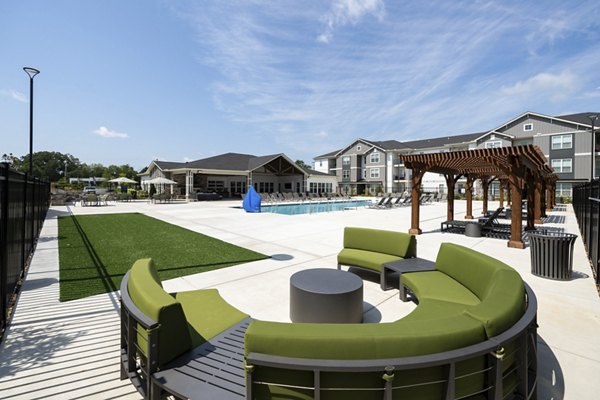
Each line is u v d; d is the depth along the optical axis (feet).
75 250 23.79
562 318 11.83
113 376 8.32
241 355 7.00
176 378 6.09
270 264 19.75
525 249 25.38
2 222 11.25
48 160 277.03
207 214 52.60
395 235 15.98
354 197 129.70
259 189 117.08
